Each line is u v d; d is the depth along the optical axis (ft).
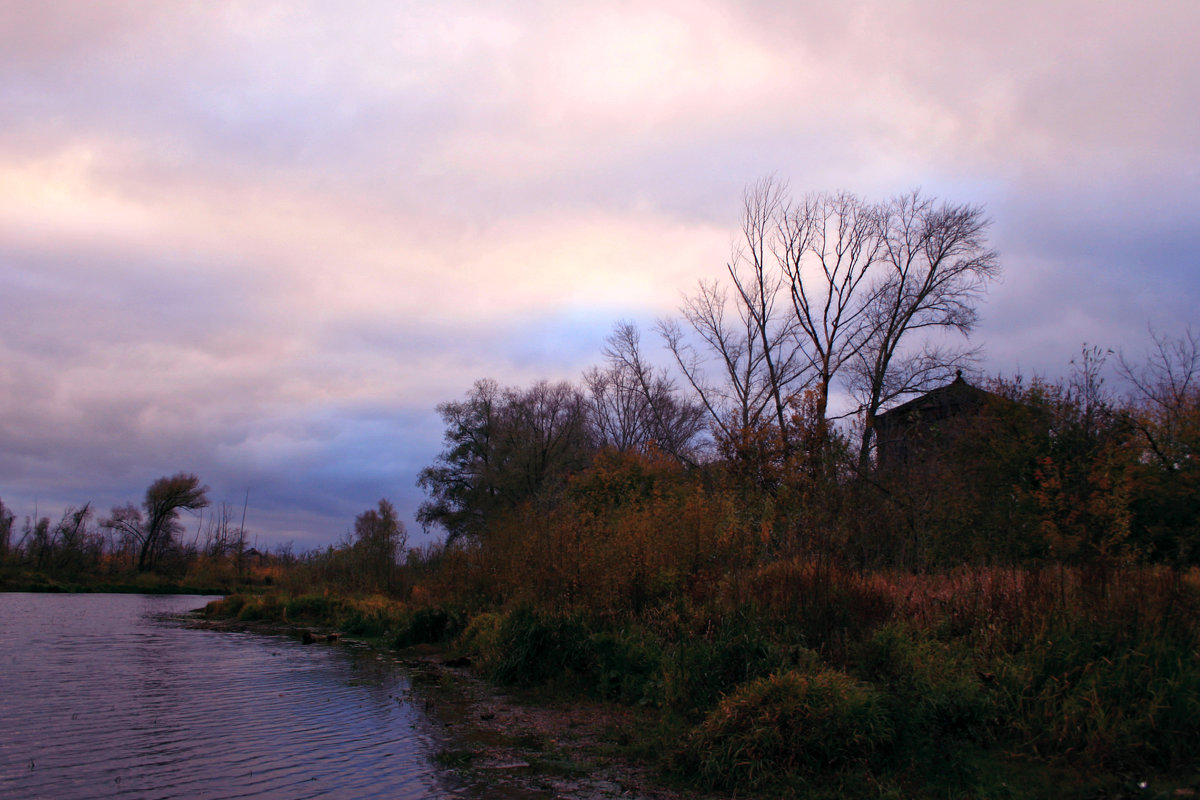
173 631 80.33
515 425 174.50
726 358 118.93
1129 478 46.24
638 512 51.47
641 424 169.68
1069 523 44.83
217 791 22.48
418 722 33.12
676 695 30.94
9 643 64.80
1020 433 55.31
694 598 39.73
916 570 44.29
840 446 48.26
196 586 204.95
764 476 45.85
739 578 37.17
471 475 181.57
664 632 38.96
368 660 55.72
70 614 104.99
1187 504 45.73
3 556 213.05
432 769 25.40
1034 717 23.97
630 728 30.89
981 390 64.90
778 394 113.39
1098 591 28.60
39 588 184.03
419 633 64.28
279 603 99.66
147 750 27.58
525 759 26.78
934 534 49.32
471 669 49.57
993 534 49.03
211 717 34.01
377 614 79.41
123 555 245.24
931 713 24.35
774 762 23.27
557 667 41.45
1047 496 47.06
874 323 109.81
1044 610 28.58
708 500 48.32
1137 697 23.66
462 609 63.98
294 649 63.41
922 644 28.30
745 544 42.11
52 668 49.34
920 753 23.29
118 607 127.34
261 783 23.40
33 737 29.40
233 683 44.19
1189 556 43.27
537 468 157.58
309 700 38.52
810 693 24.56
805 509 41.37
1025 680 25.20
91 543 233.35
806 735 23.62
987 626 29.12
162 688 42.04
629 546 45.32
